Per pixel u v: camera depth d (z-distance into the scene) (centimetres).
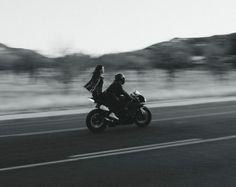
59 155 923
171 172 764
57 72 3962
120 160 864
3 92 3719
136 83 4716
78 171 782
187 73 6050
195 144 1020
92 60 4319
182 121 1452
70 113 1925
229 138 1095
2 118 1794
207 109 1883
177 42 7262
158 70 6166
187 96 3028
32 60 5016
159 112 1797
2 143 1093
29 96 3234
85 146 1022
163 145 1013
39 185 695
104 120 1248
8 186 691
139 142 1059
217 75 5538
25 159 888
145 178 729
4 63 5547
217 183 691
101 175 752
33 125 1477
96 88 1244
